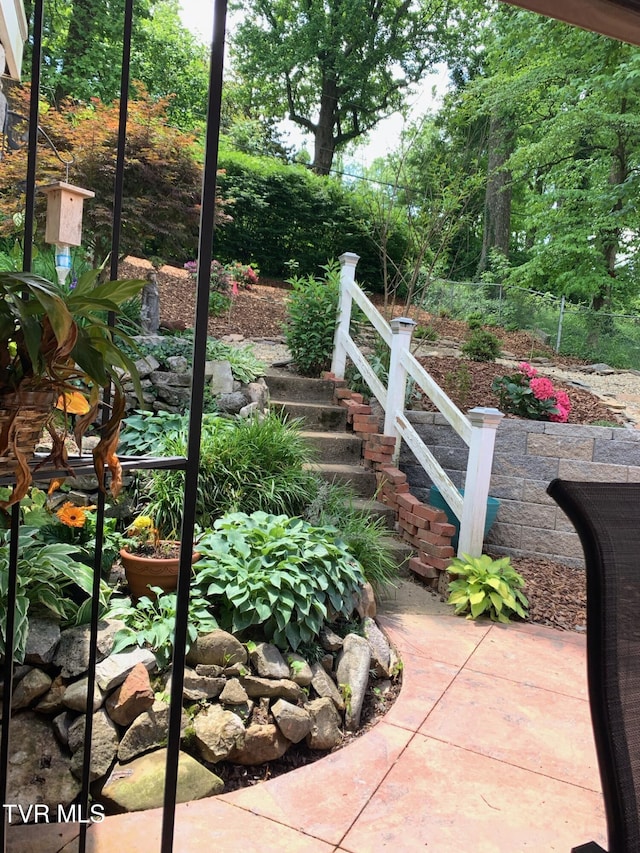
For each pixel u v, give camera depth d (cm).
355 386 538
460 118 934
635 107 834
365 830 180
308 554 272
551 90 924
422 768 211
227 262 1030
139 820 179
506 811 192
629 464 434
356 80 1389
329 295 560
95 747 194
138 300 539
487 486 380
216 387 457
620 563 89
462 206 772
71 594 250
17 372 93
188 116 1261
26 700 200
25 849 167
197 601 246
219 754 203
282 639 243
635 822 83
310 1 1398
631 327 773
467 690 263
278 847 171
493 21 1027
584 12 180
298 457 385
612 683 86
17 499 95
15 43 241
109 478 120
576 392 614
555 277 1012
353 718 238
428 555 387
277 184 1057
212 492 339
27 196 118
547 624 349
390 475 439
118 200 125
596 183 977
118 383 105
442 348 739
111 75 1087
